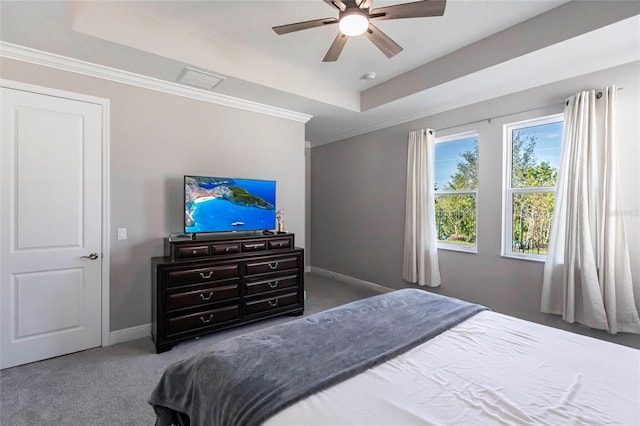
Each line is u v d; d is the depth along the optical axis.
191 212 3.11
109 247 2.87
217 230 3.29
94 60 2.66
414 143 4.07
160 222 3.16
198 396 1.25
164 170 3.18
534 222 3.18
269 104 3.79
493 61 2.75
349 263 5.31
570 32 2.30
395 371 1.25
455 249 3.82
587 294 2.59
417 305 2.02
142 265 3.05
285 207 4.18
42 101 2.54
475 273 3.60
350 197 5.28
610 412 1.00
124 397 2.06
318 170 6.02
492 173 3.42
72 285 2.69
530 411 1.00
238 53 3.01
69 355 2.64
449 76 3.10
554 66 2.78
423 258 3.96
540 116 3.03
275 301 3.45
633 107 2.49
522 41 2.56
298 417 0.97
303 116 4.22
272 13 2.47
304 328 1.65
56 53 2.53
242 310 3.20
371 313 1.87
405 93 3.54
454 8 2.37
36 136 2.53
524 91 3.14
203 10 2.44
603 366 1.28
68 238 2.67
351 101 4.00
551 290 2.88
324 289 4.88
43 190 2.56
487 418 0.97
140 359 2.58
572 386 1.14
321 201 5.93
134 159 3.00
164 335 2.71
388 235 4.62
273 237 3.49
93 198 2.79
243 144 3.75
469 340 1.54
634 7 2.03
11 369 2.40
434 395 1.09
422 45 2.94
